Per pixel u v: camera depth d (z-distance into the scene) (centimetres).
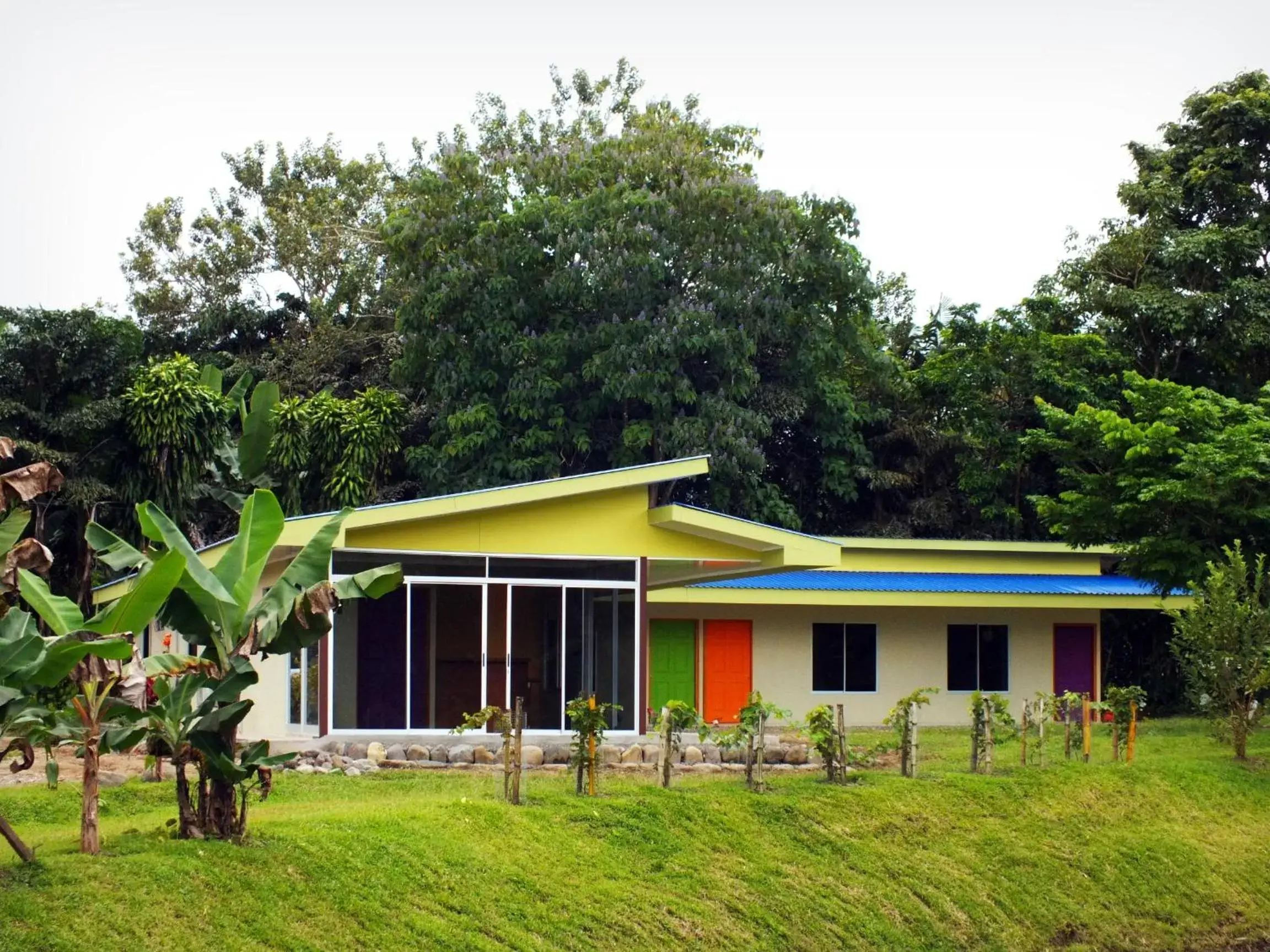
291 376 3831
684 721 1634
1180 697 3409
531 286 3416
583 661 2134
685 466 2180
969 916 1509
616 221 3297
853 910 1445
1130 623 3500
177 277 4334
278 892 1101
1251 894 1742
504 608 2100
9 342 3048
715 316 3306
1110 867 1695
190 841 1136
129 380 3172
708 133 3597
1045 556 3328
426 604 2056
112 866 1042
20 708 1026
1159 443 2662
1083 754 2066
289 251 4244
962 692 3128
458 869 1264
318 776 1716
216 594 1087
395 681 2030
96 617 1057
